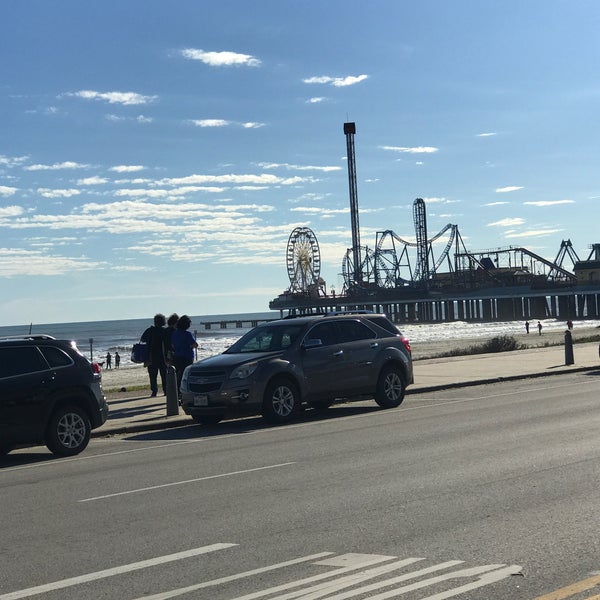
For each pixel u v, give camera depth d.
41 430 12.77
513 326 154.12
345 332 17.16
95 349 120.38
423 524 7.28
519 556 6.18
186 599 5.49
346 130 175.38
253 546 6.79
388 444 12.31
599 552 6.21
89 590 5.79
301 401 16.19
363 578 5.77
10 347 12.77
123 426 16.06
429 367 28.36
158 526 7.71
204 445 13.48
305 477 9.91
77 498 9.36
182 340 20.03
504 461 10.31
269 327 16.95
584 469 9.55
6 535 7.63
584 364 27.06
